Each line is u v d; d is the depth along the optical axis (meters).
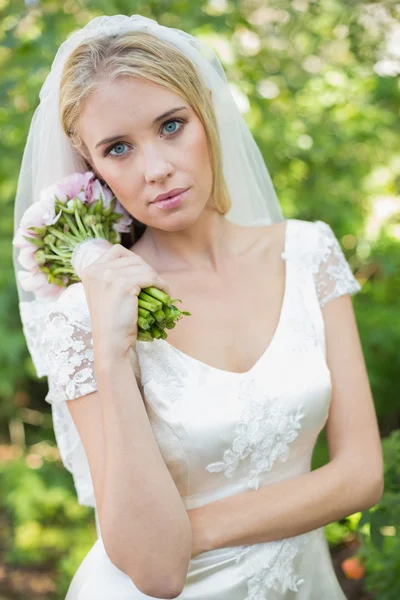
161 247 2.09
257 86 3.95
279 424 1.90
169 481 1.69
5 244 4.53
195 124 1.87
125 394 1.70
